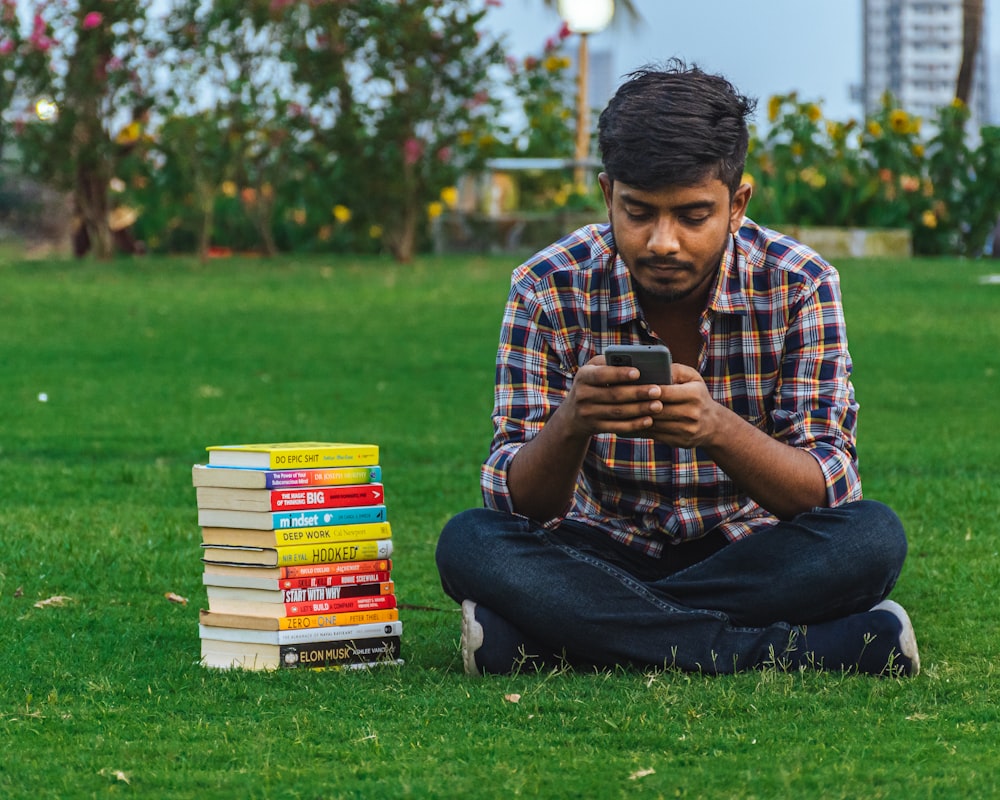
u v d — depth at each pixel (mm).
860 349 10734
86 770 2842
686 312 3658
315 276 15500
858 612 3574
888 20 95250
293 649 3600
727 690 3312
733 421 3385
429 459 6953
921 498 5883
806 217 19562
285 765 2863
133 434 7520
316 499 3639
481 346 10906
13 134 16531
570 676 3492
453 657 3764
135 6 16000
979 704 3238
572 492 3598
